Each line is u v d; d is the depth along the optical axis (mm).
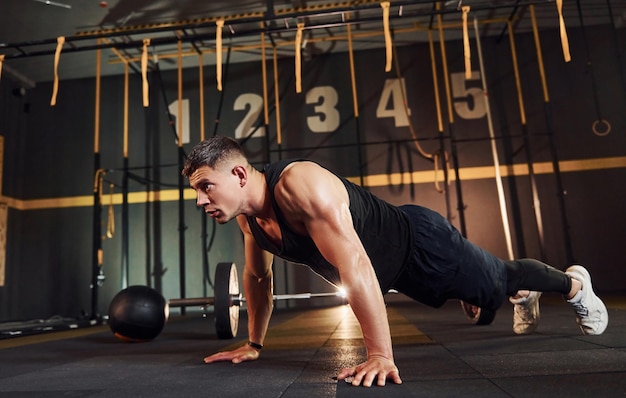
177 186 5828
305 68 6039
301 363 1290
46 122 6238
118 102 6219
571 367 1040
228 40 5707
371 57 6004
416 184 5582
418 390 867
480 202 5461
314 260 1153
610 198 5395
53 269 5812
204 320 4188
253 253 1348
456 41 5934
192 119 6051
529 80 5758
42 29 5297
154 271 5609
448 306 4445
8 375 1334
